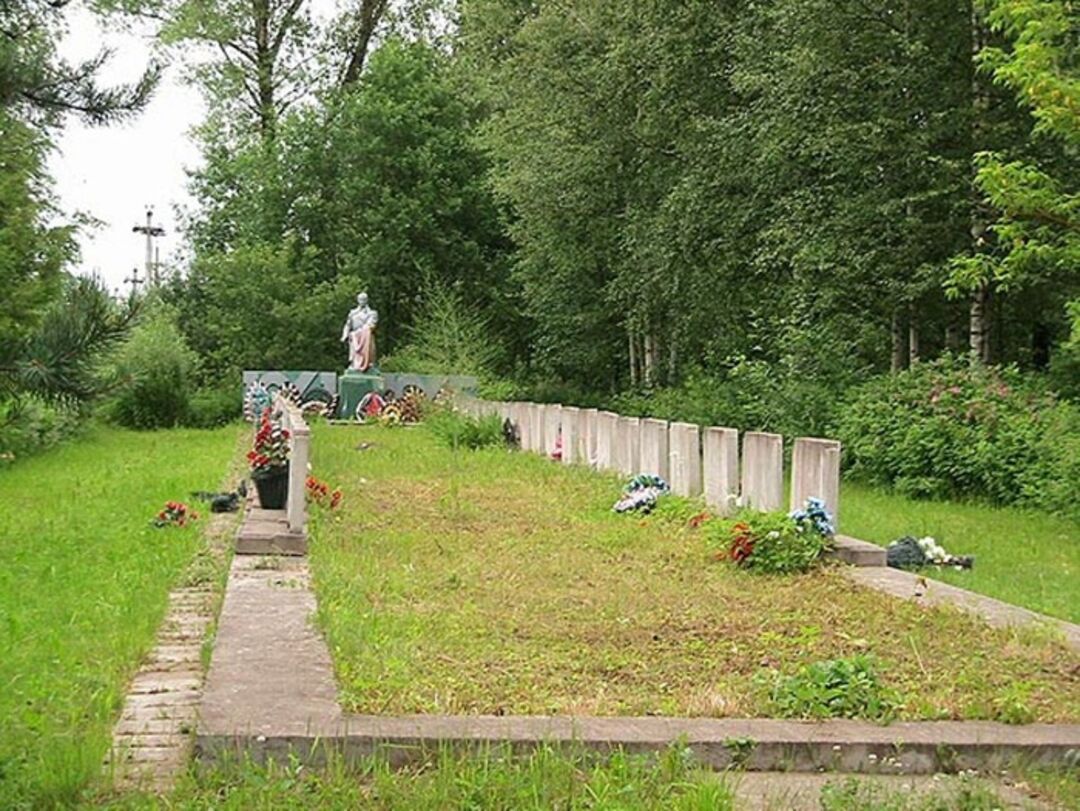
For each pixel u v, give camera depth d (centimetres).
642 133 2958
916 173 2150
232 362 4075
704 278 2789
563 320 3866
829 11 2192
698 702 682
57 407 927
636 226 3009
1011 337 2767
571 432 2236
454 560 1173
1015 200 1473
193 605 966
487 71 3884
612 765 566
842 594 1020
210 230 4697
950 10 2148
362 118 4425
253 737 588
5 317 845
